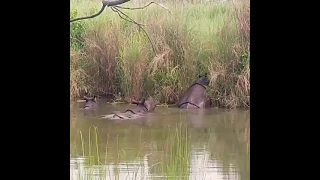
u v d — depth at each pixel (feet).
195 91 65.92
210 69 66.90
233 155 42.24
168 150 43.78
